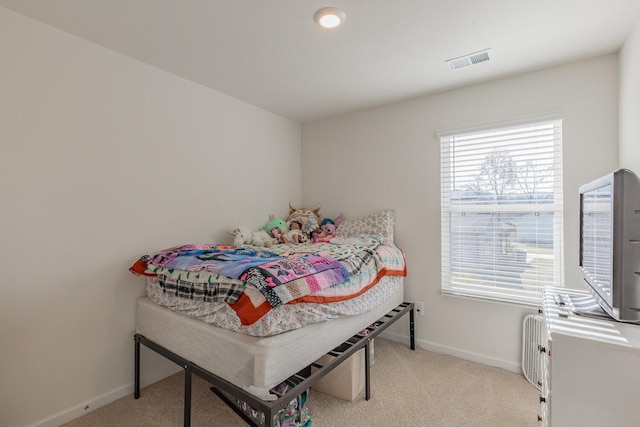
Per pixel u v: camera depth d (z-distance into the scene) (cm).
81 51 190
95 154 196
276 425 163
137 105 216
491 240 253
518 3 157
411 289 289
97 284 197
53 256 179
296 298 151
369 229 295
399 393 211
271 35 186
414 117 288
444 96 271
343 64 222
